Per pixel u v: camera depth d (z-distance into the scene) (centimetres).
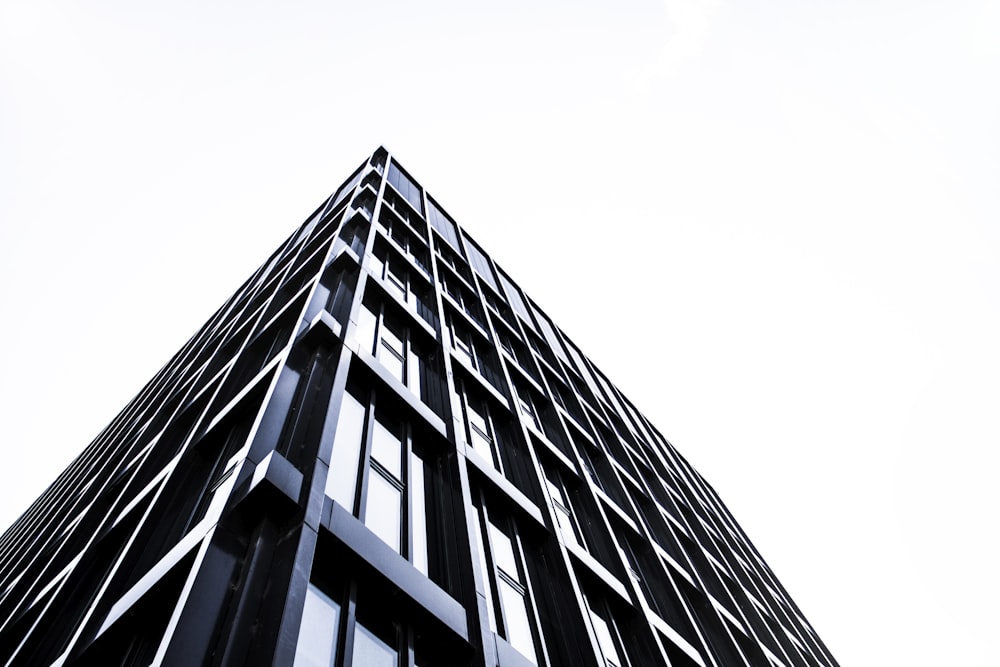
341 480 1087
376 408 1364
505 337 3219
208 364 2150
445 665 932
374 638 867
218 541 779
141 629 812
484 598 1059
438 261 3100
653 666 1570
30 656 1102
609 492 2675
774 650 3058
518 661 999
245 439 1186
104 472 2406
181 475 1216
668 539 2830
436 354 1891
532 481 1750
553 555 1497
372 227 2391
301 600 726
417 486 1289
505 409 2070
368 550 916
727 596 2916
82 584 1237
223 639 670
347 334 1398
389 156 4534
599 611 1634
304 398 1138
